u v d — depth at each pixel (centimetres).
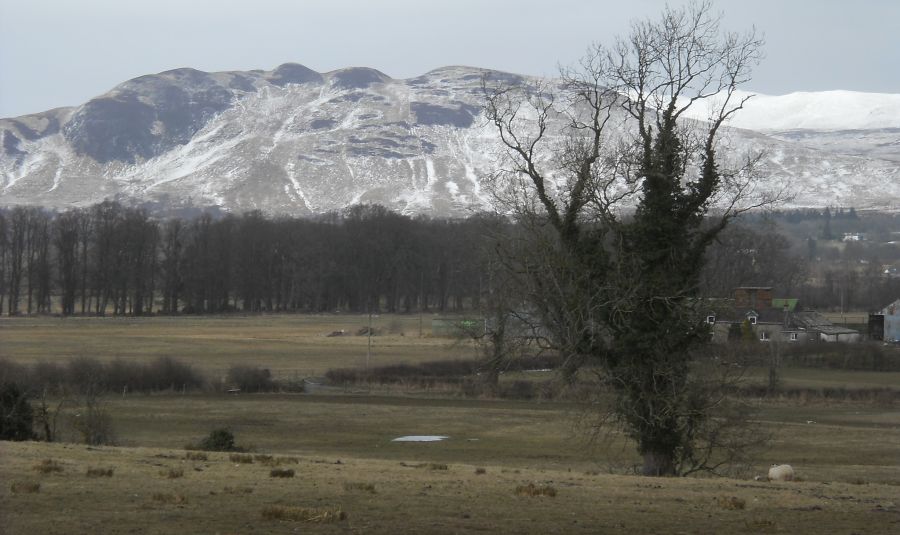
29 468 3762
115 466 4012
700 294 6134
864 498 3959
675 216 6038
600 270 5994
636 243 6022
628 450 8269
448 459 7550
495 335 6378
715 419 5903
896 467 7225
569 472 5497
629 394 5806
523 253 6044
